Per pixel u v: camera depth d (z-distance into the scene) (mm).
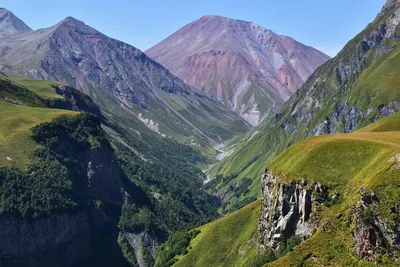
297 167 132125
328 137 150625
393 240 90938
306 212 121250
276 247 128875
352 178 117375
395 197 94750
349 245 99562
